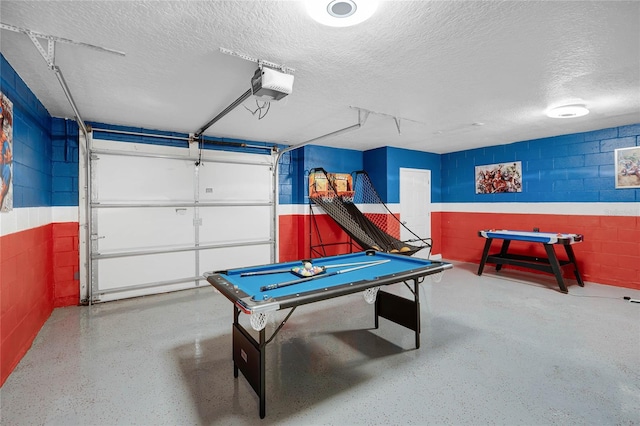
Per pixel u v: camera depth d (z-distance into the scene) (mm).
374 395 2186
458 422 1909
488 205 6145
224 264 5137
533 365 2531
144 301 4246
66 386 2283
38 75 2680
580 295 4305
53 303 3873
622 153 4570
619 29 2039
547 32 2074
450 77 2812
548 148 5312
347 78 2824
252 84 2533
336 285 2283
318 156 5941
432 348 2848
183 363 2625
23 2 1715
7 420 1926
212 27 1986
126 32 2033
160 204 4570
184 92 3111
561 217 5176
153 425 1904
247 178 5340
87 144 4027
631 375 2367
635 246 4488
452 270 5859
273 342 3006
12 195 2504
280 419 1956
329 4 1697
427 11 1832
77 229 4051
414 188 6484
